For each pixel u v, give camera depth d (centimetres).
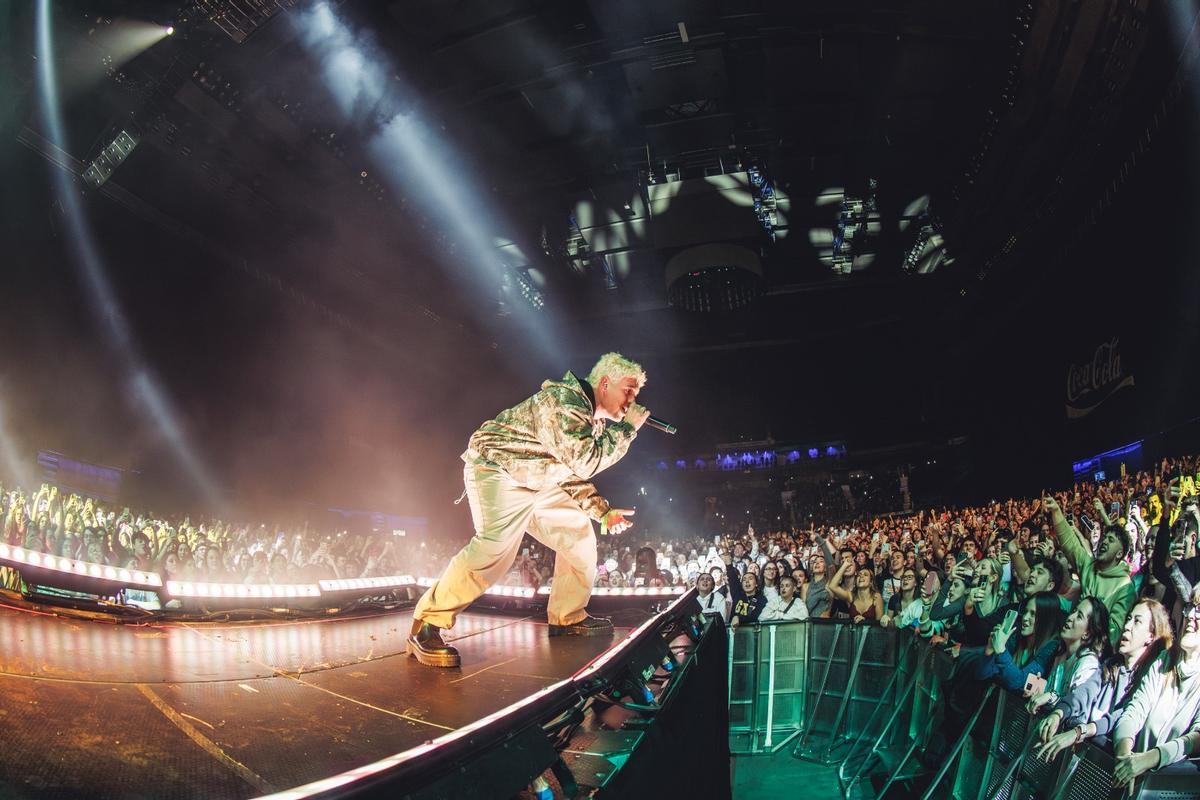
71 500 927
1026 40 1856
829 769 874
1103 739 420
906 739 796
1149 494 897
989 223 2661
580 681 221
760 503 4228
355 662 313
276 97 1925
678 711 298
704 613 638
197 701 212
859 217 3006
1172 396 1733
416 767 119
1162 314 1725
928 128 2536
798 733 960
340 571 1534
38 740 153
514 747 159
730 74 2294
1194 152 1492
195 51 1678
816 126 2525
